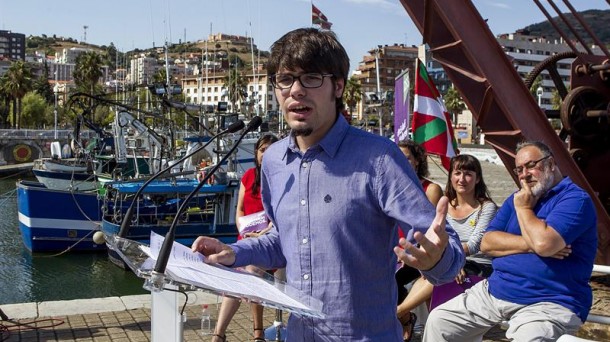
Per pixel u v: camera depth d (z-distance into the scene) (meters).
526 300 3.73
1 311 6.45
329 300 2.17
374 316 2.19
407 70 7.96
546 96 92.31
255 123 2.58
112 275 17.25
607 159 6.34
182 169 18.94
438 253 1.90
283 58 2.16
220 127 17.59
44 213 18.95
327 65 2.14
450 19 5.79
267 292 2.08
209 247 2.39
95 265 18.16
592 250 3.71
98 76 74.88
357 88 65.44
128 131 22.80
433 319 4.09
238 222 5.52
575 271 3.66
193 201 17.95
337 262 2.16
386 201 2.11
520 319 3.67
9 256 19.14
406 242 1.90
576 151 6.23
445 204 1.91
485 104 6.07
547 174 3.71
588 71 6.13
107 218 17.91
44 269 17.73
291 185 2.27
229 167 17.42
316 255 2.18
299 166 2.26
